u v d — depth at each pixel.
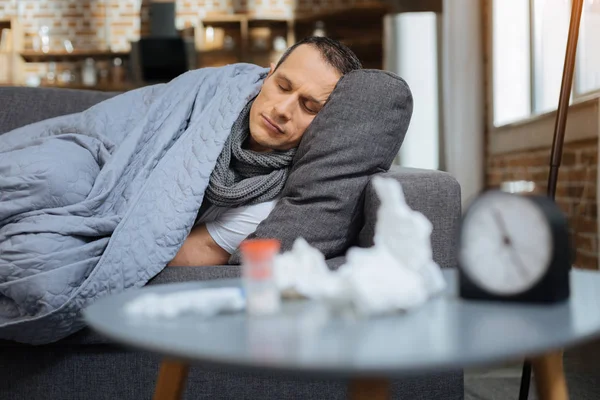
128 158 1.71
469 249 0.92
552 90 4.08
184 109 1.86
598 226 2.55
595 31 2.80
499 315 0.82
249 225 1.69
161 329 0.77
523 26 4.86
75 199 1.60
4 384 1.53
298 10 8.27
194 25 8.30
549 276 0.87
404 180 1.54
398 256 0.88
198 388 1.52
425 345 0.69
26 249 1.46
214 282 1.06
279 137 1.73
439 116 5.02
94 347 1.53
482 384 2.21
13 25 8.06
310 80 1.71
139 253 1.53
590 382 2.08
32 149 1.65
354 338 0.72
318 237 1.57
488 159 5.01
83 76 8.05
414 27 5.03
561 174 3.05
